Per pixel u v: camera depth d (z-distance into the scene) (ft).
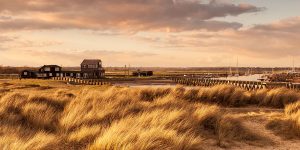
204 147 30.94
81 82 249.14
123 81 315.58
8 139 26.02
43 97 53.01
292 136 37.24
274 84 130.52
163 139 28.12
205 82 222.69
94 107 42.60
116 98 51.11
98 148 25.84
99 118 37.29
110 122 36.32
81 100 49.34
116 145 25.20
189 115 38.50
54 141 27.91
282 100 64.49
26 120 37.45
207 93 68.13
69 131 33.71
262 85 131.95
